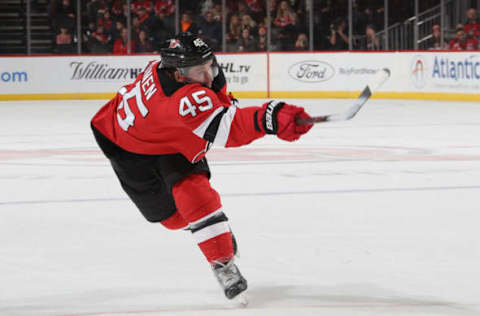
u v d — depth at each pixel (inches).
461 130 634.8
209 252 181.2
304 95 1031.0
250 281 211.3
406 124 692.7
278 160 467.2
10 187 378.6
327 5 1101.1
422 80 978.1
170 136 172.7
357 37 1102.4
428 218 294.7
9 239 266.4
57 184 386.6
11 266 230.2
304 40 1108.5
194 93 160.4
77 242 261.0
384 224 284.2
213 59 175.2
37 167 447.8
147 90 171.2
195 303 191.3
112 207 324.2
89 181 394.9
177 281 211.9
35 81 1016.2
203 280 212.7
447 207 316.2
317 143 560.4
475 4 1059.3
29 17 1056.8
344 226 281.6
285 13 1106.7
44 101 1008.2
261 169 429.7
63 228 284.0
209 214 180.4
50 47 1134.4
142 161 184.1
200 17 1105.4
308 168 432.1
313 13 1105.4
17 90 1013.8
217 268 182.4
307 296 196.1
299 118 153.6
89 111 861.8
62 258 239.0
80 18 1096.8
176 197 181.3
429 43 1081.4
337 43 1105.4
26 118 780.0
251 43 1107.3
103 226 286.5
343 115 149.8
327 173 412.5
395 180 387.2
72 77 1023.0
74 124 717.9
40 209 321.7
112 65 1024.9
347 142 563.5
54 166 451.8
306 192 354.6
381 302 189.9
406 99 995.3
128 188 191.3
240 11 1108.5
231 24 1107.3
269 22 1097.4
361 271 219.6
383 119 743.1
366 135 610.2
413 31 1086.4
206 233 180.2
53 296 199.0
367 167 433.7
